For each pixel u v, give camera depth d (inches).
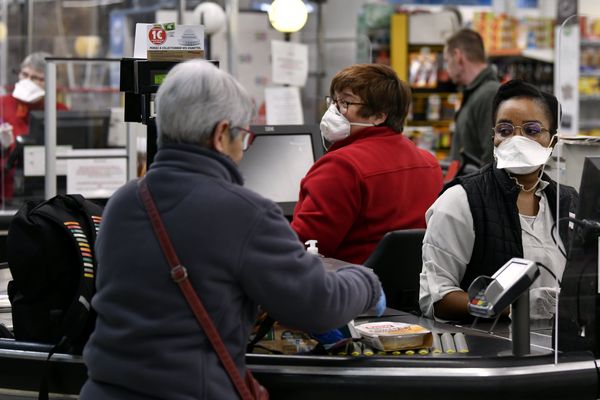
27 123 333.7
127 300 109.3
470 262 155.7
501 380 122.0
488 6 649.6
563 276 129.9
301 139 239.3
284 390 123.1
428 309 155.2
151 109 154.6
